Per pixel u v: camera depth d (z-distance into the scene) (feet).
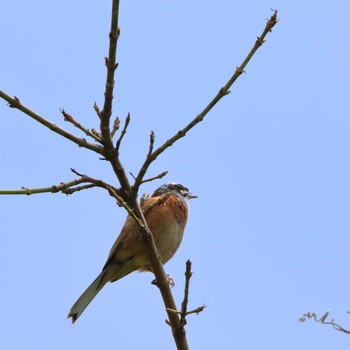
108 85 27.73
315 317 21.97
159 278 31.19
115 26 26.20
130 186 30.37
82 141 28.94
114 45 26.63
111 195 29.17
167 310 29.63
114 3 25.67
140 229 30.58
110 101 28.17
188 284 28.58
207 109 28.89
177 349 29.81
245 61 28.17
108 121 28.84
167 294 31.17
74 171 29.07
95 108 29.63
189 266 28.32
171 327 29.89
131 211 29.76
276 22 27.63
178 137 29.30
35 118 27.66
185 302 28.96
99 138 29.45
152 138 29.71
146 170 30.04
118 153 29.66
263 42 27.89
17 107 27.25
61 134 28.48
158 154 29.71
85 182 29.12
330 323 21.75
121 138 29.40
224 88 28.48
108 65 27.20
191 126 29.14
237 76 28.35
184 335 29.66
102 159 30.04
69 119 28.73
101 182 29.45
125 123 29.27
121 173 30.01
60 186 28.12
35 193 27.55
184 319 29.32
